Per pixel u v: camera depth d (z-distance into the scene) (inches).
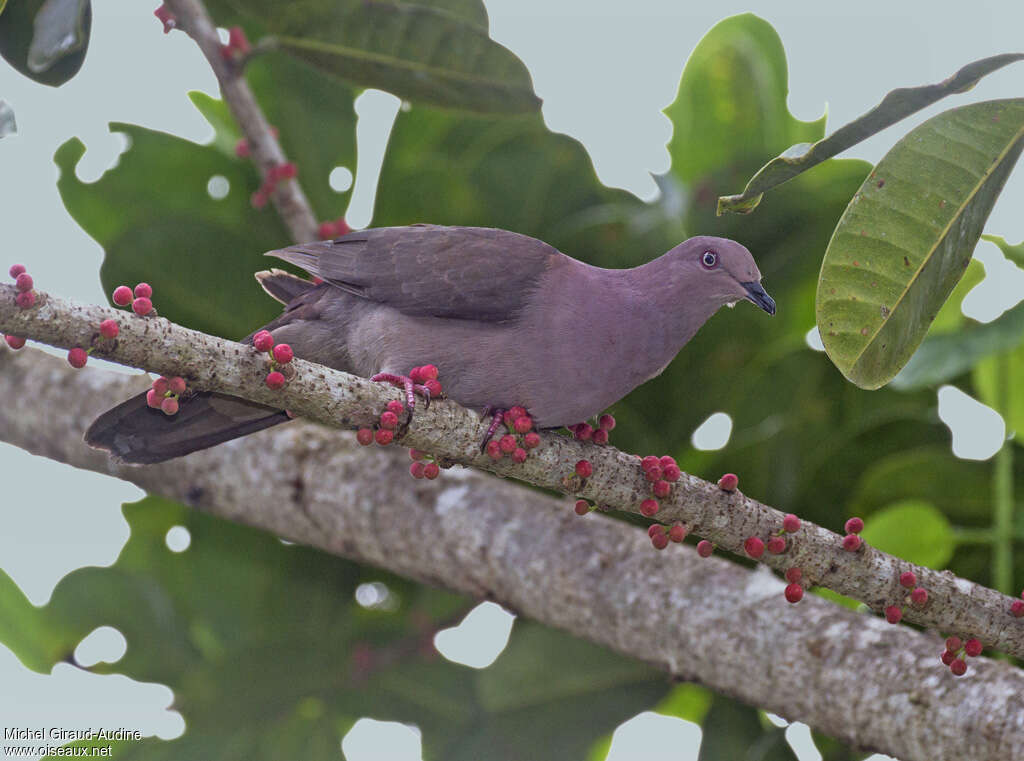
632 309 338.3
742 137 420.2
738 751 399.9
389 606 443.2
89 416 393.7
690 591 338.6
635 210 414.0
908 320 254.5
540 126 418.9
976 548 387.9
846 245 251.3
